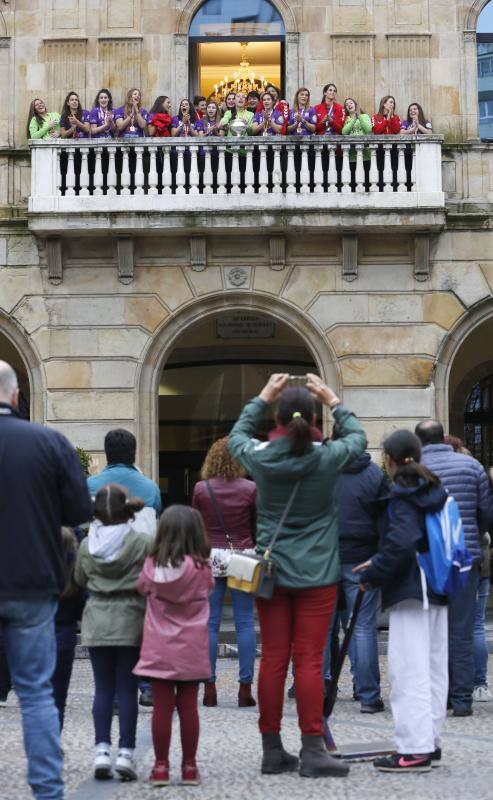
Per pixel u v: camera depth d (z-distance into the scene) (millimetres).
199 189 19375
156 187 19031
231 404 24297
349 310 19562
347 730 9438
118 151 19203
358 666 10312
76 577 8188
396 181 19562
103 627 7875
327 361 19625
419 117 19641
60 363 19578
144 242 19578
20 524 6309
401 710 7805
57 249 19469
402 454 8117
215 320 23438
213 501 10945
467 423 24328
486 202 19766
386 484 10297
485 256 19609
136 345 19578
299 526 7641
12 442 6383
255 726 9672
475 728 9594
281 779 7559
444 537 7922
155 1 20406
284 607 7684
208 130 19219
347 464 7668
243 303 19625
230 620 18609
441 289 19578
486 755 8367
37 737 6227
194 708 7551
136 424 19531
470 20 20281
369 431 19484
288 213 18891
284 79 20547
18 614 6277
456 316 19562
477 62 20375
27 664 6289
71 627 8703
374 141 19016
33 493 6348
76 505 6504
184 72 20344
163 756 7531
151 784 7504
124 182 19000
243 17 20531
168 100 19500
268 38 20562
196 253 19484
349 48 20312
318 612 7637
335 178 18984
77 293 19594
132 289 19609
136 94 19375
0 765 8102
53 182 19031
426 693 7812
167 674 7441
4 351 22938
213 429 24312
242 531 11016
